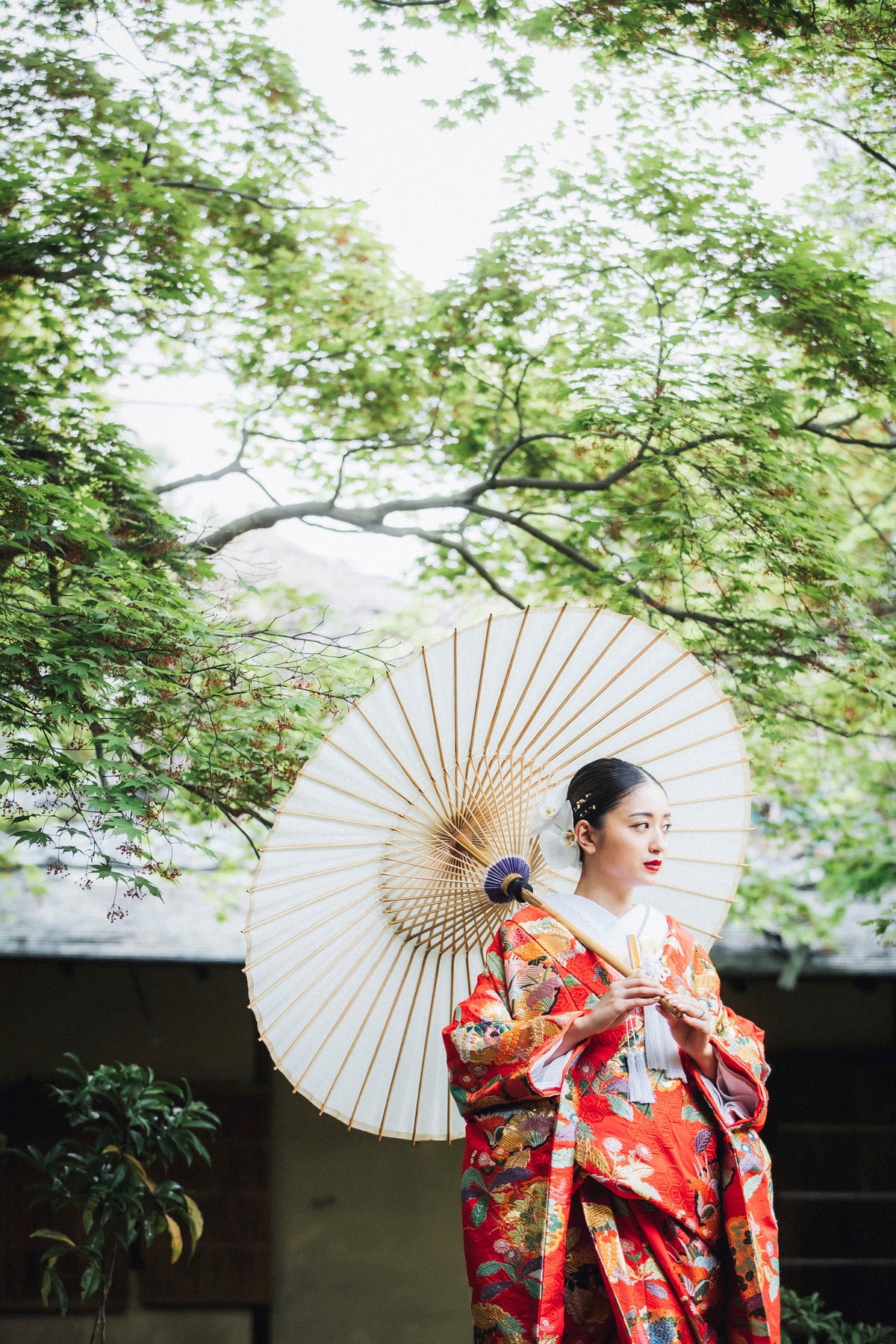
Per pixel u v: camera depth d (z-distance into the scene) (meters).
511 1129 2.22
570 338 6.86
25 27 6.30
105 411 6.76
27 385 6.24
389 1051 2.46
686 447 6.16
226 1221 8.20
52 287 6.43
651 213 6.34
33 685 4.62
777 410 6.18
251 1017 8.42
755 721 6.28
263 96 6.46
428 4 6.36
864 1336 6.70
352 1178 8.35
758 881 7.91
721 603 6.17
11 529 4.84
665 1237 2.14
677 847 2.63
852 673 6.06
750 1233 2.16
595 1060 2.22
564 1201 2.09
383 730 2.37
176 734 4.89
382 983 2.44
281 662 5.11
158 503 6.03
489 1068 2.23
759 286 6.30
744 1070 2.21
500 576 7.63
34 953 7.45
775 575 6.04
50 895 8.14
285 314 7.05
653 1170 2.15
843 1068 8.27
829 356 6.49
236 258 6.87
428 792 2.40
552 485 6.70
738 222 6.35
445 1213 8.35
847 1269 8.04
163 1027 8.38
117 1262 8.11
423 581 7.67
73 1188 5.52
